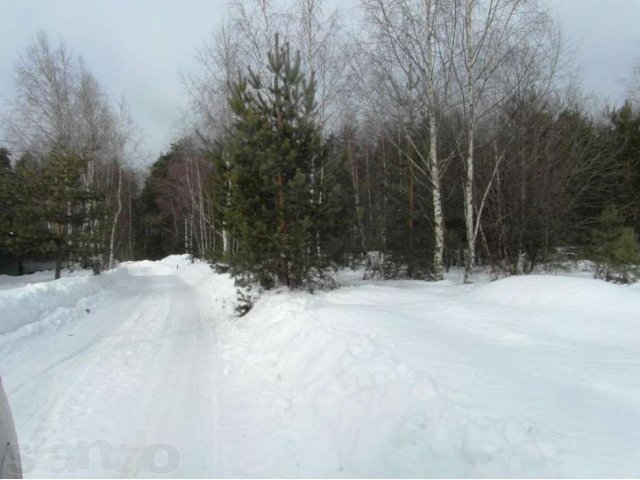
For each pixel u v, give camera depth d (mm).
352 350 5523
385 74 13695
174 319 11352
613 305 7516
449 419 3697
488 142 14273
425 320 7285
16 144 24672
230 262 10461
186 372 6598
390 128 15602
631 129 21250
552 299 8141
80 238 17609
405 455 3621
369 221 16391
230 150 10414
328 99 14703
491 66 13898
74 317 11086
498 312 7668
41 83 24359
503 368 4930
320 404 4863
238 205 10008
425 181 17234
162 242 60438
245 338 8453
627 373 4719
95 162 27969
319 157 10891
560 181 15016
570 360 5203
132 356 7496
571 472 2938
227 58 18391
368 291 10195
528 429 3406
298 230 9922
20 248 16891
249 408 5223
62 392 5707
